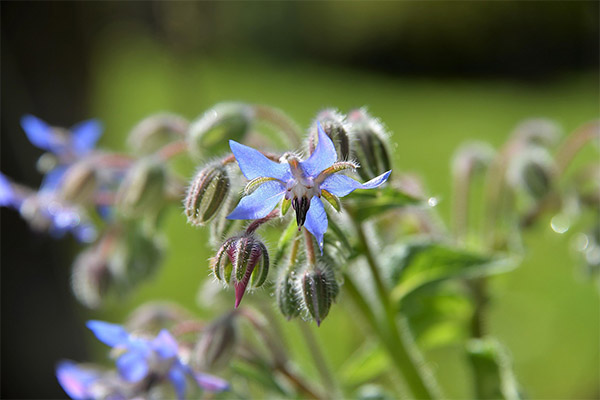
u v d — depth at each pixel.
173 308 0.33
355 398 0.33
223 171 0.26
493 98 2.12
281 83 2.32
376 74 2.82
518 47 2.48
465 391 0.48
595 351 0.62
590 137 0.34
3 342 0.46
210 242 0.27
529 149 0.34
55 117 0.45
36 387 0.47
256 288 0.25
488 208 0.34
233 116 0.29
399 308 0.30
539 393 0.58
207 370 0.29
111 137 0.84
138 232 0.33
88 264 0.33
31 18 0.43
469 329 0.34
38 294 0.46
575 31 2.34
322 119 0.26
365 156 0.26
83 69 0.46
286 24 2.87
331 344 0.54
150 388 0.29
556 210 0.33
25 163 0.43
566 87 2.18
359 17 2.82
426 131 1.57
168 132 0.33
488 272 0.31
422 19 2.72
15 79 0.43
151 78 1.94
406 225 0.35
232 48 2.72
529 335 0.63
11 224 0.45
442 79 2.71
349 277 0.29
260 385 0.31
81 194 0.32
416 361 0.31
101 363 0.54
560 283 0.70
